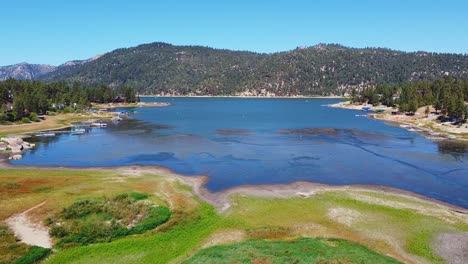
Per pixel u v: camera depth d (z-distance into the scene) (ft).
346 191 210.79
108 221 159.53
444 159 295.28
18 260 125.29
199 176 243.81
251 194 205.36
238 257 128.06
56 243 139.54
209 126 504.84
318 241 142.82
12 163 282.97
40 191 198.59
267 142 370.32
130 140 383.65
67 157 303.68
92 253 135.03
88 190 201.57
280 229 156.46
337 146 349.20
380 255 131.54
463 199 201.36
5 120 473.67
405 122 546.26
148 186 213.46
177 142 369.91
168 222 162.81
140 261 129.80
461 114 478.59
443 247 142.41
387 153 317.83
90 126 499.10
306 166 270.05
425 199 199.82
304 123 547.08
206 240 146.72
